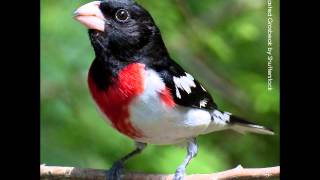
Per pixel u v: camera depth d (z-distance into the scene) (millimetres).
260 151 12508
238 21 12688
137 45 7906
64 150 10719
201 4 12594
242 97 12539
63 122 10914
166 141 8188
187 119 7969
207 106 8273
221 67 12773
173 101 7824
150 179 8055
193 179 7957
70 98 11078
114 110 7883
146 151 10852
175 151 10938
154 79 7773
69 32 11227
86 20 7883
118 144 10898
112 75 7816
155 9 11953
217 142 12375
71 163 10641
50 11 11320
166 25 11930
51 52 11086
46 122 10875
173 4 12234
